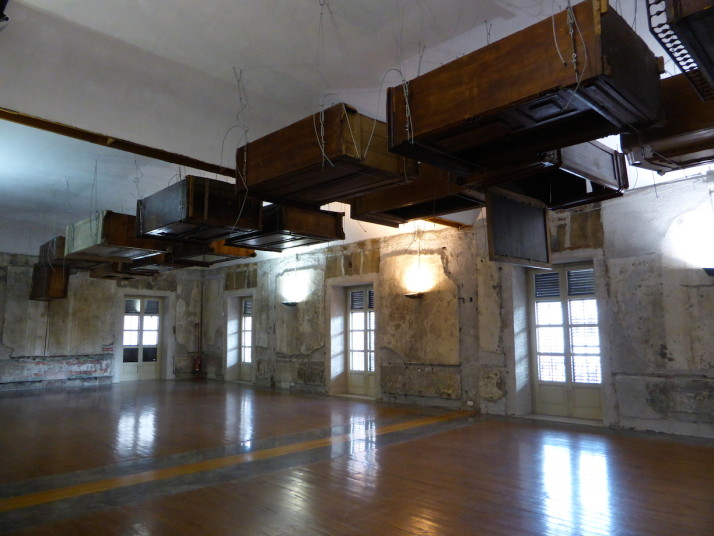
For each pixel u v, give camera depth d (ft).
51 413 26.73
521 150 11.25
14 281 38.29
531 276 25.96
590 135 10.40
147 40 13.85
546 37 8.50
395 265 31.14
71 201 29.43
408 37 13.71
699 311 19.70
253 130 18.40
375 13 12.71
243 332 44.65
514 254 15.42
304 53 14.48
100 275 32.86
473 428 21.91
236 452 17.99
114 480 14.74
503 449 18.01
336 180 13.91
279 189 14.87
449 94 9.78
